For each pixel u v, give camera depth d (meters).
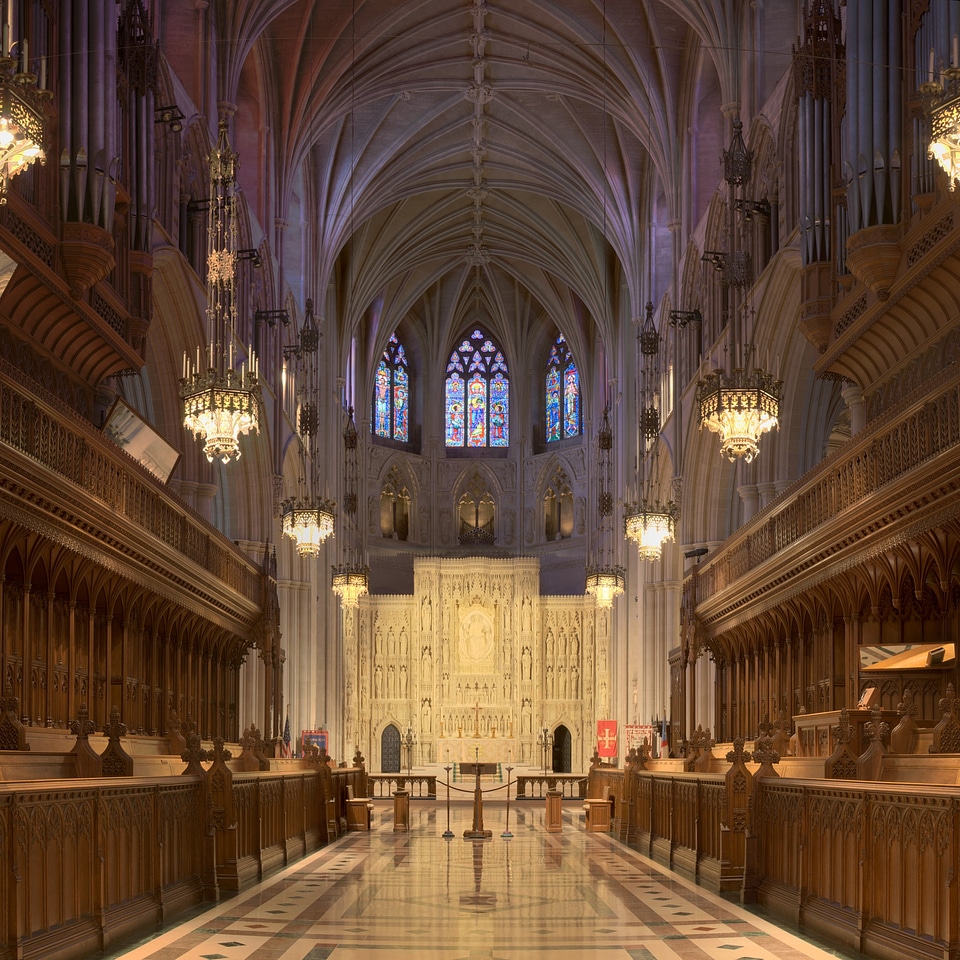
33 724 15.02
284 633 38.66
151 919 10.87
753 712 25.98
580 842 22.73
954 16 14.84
